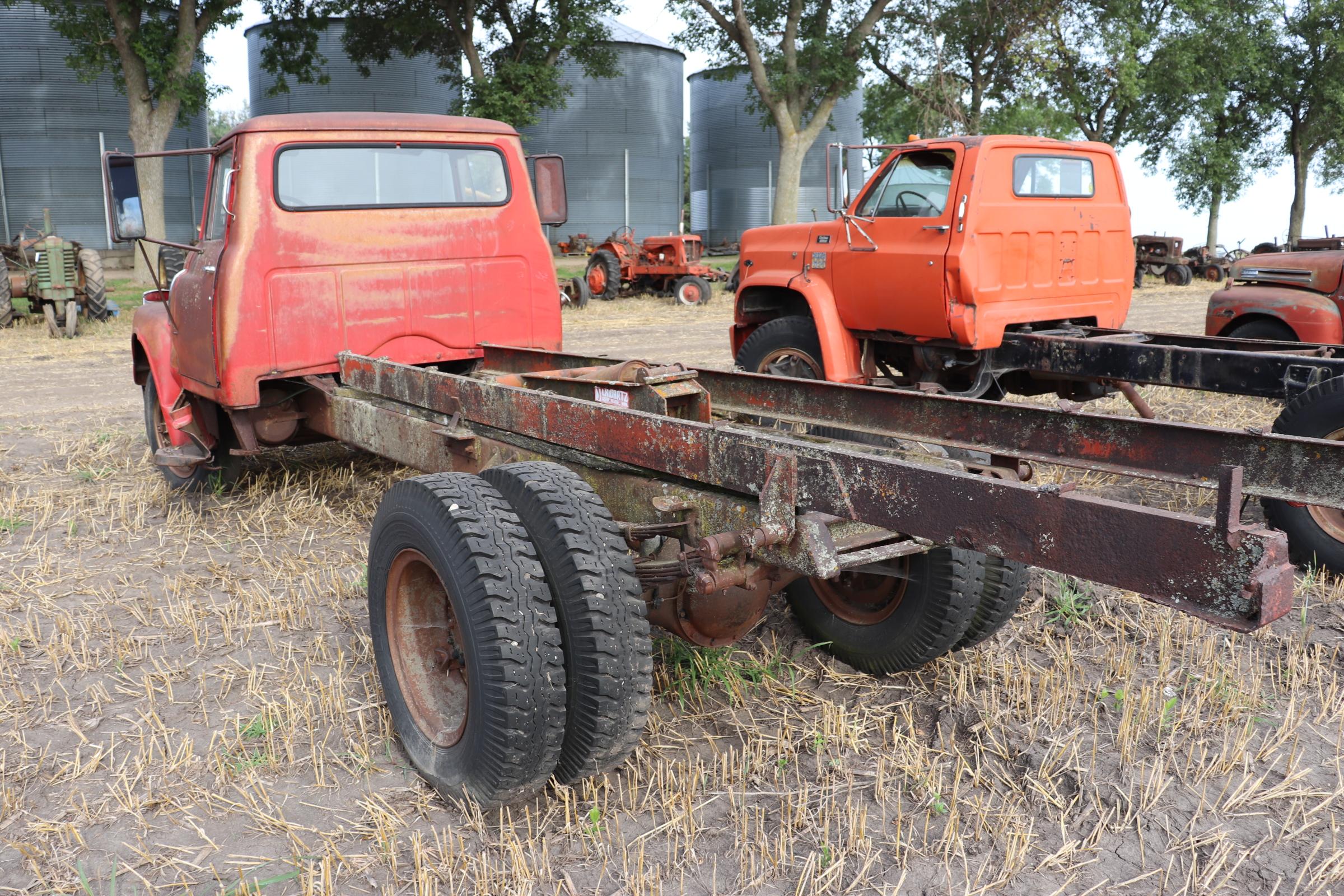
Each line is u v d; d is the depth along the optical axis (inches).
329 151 192.4
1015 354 236.8
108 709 129.5
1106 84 1099.3
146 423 254.2
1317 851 97.2
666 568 108.0
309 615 157.5
